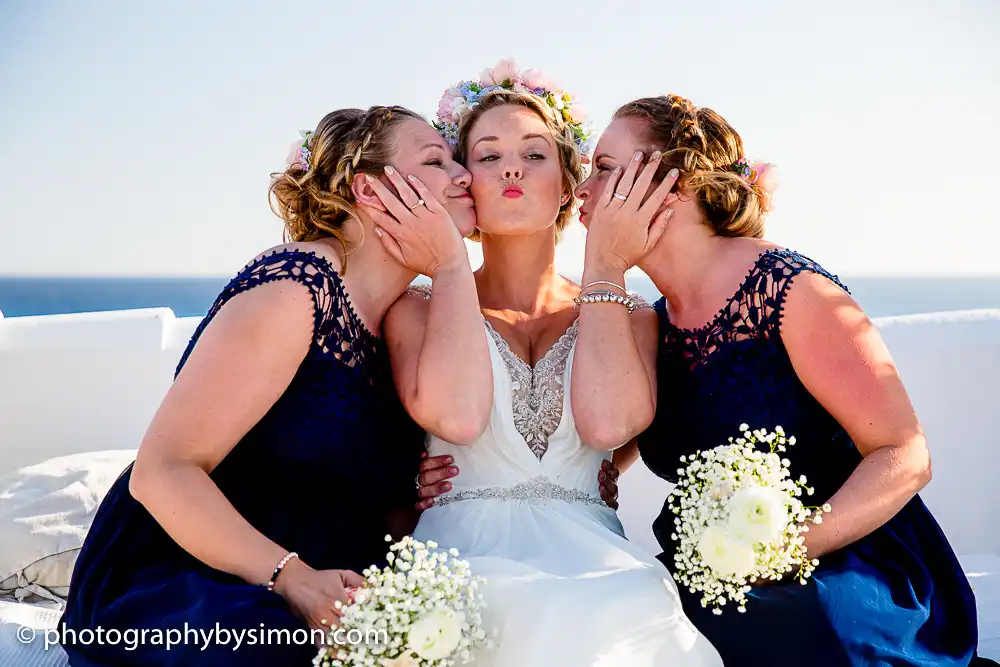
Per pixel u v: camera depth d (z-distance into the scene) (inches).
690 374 121.7
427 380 117.7
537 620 98.7
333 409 115.0
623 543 112.9
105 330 192.4
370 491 121.3
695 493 100.7
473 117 135.3
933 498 186.4
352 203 123.6
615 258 124.6
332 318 115.1
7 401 189.3
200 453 104.7
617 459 141.6
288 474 116.0
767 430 115.8
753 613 102.7
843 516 103.2
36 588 146.0
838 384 110.3
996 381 185.8
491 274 138.6
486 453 120.7
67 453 189.5
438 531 118.1
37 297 2279.8
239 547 100.7
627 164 126.6
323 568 111.5
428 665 91.4
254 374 107.7
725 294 119.3
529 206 130.9
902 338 189.6
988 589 156.5
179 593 103.3
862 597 102.6
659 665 98.4
